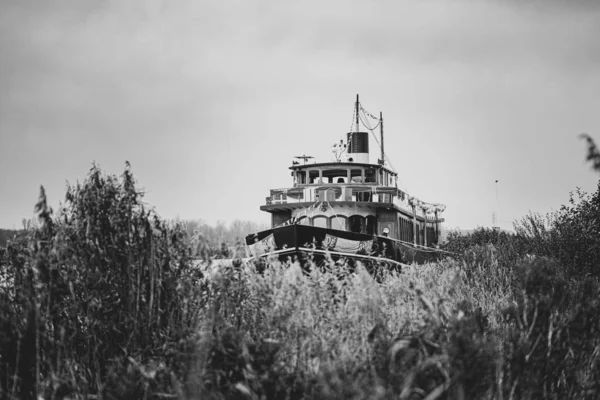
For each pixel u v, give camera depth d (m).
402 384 8.50
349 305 11.36
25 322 10.86
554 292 12.47
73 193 11.87
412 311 11.72
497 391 9.68
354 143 33.62
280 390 9.02
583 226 22.70
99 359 11.08
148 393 9.66
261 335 10.80
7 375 10.29
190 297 11.40
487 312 13.83
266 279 11.91
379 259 23.34
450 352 8.80
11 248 12.05
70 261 11.19
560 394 10.85
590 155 11.53
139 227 11.61
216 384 9.39
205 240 12.05
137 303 11.04
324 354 9.88
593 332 12.11
